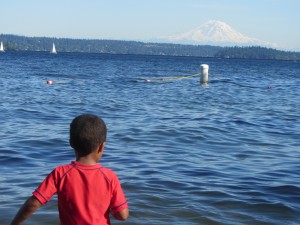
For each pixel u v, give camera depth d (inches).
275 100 1103.6
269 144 528.7
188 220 273.0
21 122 641.0
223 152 474.9
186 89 1357.0
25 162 405.4
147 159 424.8
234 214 285.7
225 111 847.7
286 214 289.6
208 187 337.7
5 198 303.0
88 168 168.2
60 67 2778.1
